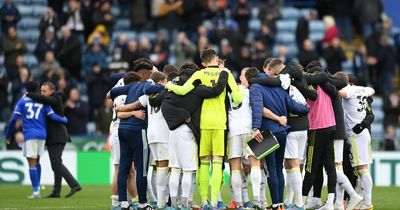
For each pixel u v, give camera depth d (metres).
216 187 37.22
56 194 49.00
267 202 45.00
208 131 37.12
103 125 63.22
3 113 66.75
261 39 73.56
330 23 74.56
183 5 74.38
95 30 72.00
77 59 70.06
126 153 38.41
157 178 38.41
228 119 37.91
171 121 36.94
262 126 37.34
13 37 68.38
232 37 69.62
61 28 73.00
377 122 74.06
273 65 38.31
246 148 38.09
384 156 60.78
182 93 36.78
